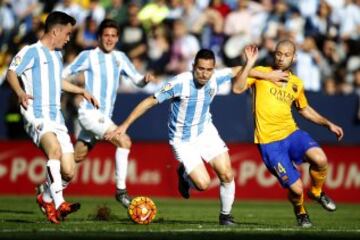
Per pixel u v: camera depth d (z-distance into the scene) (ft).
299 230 101.86
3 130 193.47
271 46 201.77
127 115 187.93
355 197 182.80
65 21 110.01
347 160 184.14
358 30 218.18
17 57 106.93
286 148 111.24
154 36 214.28
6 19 225.56
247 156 185.68
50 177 105.50
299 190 109.60
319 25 214.69
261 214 140.87
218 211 145.28
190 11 218.38
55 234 91.45
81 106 136.36
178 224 109.60
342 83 207.82
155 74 210.38
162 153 188.55
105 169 189.06
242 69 107.65
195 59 105.81
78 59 136.77
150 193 188.75
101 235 90.68
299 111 116.57
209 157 110.01
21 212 133.08
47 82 109.29
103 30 136.67
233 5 221.66
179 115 109.70
